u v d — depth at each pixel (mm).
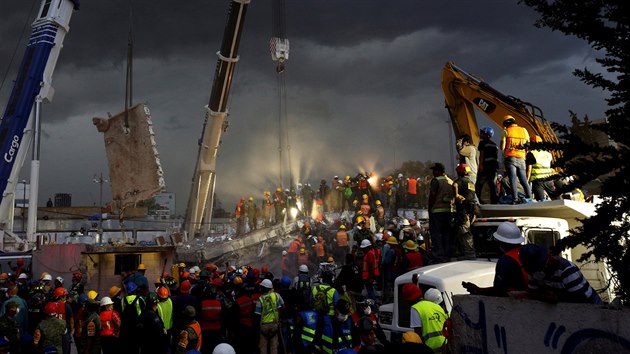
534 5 3309
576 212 10047
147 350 9617
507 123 11547
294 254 24141
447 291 8461
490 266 9188
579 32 3201
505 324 3770
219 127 35594
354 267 11391
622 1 3092
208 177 37062
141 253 20828
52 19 32188
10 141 31078
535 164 11367
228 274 15562
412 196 29438
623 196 3104
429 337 6766
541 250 3762
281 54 35500
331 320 8961
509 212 10727
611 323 3111
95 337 10156
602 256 3271
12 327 9883
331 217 30000
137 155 33000
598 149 3170
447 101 14555
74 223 53031
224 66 33031
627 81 3098
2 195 30703
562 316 3385
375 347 5559
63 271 23672
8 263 23609
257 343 11062
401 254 12086
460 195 10508
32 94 31562
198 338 8656
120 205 33250
